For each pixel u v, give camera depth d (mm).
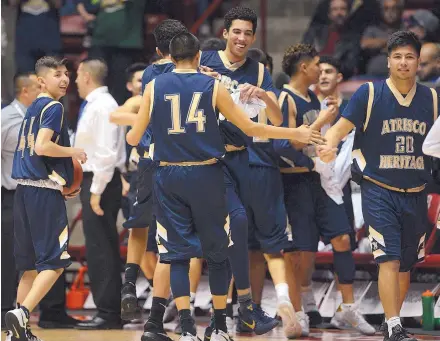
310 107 13484
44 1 21953
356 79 19906
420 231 11297
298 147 13047
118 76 20578
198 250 10328
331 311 15016
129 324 15266
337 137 11102
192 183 10203
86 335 13453
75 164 12188
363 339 12742
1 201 14797
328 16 21016
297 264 13586
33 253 12336
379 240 10953
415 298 14359
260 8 23797
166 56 11836
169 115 10273
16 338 11430
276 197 12602
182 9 24000
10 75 22703
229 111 10344
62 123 12117
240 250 11492
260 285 13586
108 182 14422
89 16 22734
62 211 12000
